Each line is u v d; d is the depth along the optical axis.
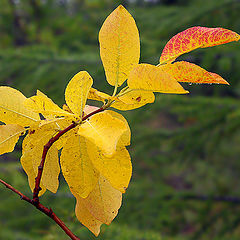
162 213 1.65
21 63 1.72
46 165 0.53
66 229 0.52
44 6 2.40
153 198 1.70
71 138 0.51
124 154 0.48
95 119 0.47
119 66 0.50
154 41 1.71
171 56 0.51
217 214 1.70
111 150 0.44
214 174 2.42
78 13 2.28
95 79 1.66
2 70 1.67
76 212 0.53
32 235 1.19
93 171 0.52
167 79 0.46
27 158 0.54
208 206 1.71
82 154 0.52
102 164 0.48
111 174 0.48
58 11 2.40
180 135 1.68
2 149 0.54
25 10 2.42
